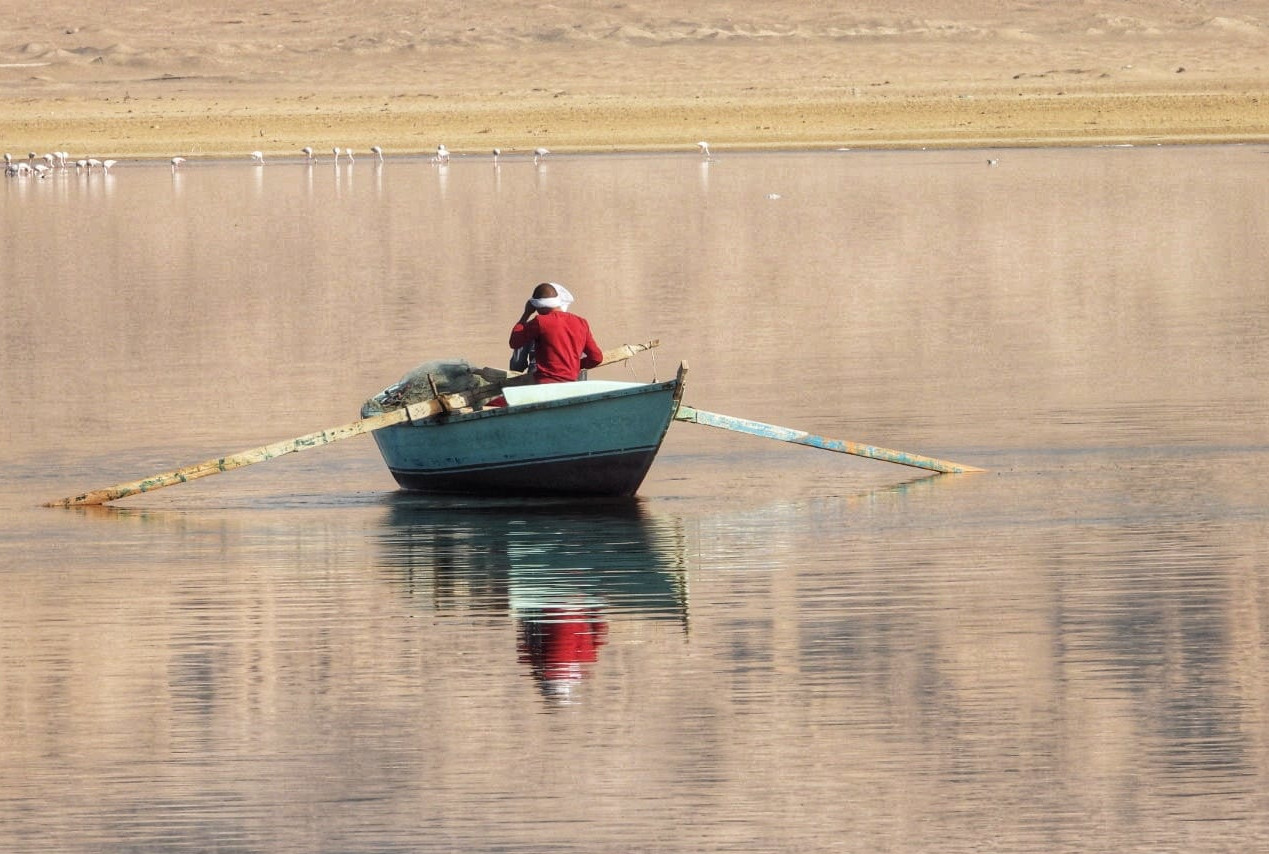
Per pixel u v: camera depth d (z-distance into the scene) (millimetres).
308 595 48812
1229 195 174625
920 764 35125
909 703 38594
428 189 198125
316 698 39750
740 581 49500
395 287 119125
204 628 45562
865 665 41312
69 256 140125
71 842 32219
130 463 68125
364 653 43156
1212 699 38594
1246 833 31812
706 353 92000
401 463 63156
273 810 33438
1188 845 31375
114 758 36188
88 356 93438
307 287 119938
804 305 109250
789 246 139125
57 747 36844
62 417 77500
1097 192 179875
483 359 90875
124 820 33125
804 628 44531
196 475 61094
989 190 184125
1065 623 44594
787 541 54281
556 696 39562
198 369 89250
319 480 65562
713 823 32594
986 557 51719
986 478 63156
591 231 150625
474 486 61906
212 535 56719
